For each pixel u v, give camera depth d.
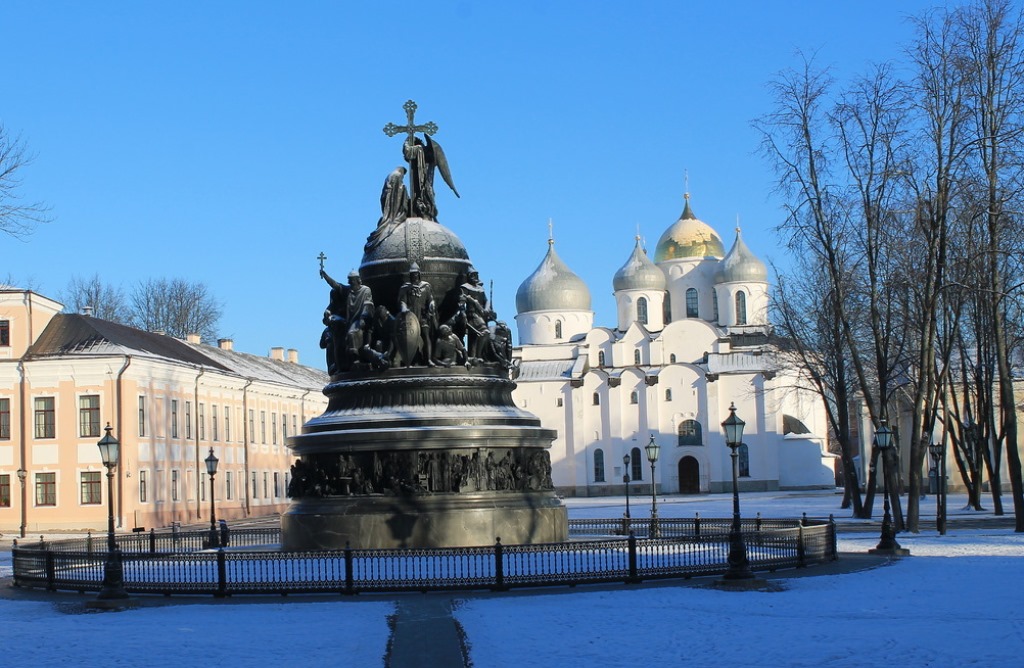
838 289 48.84
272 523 67.94
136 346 71.69
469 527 32.19
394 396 33.69
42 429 67.69
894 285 47.62
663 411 132.12
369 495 32.53
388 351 34.19
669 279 148.62
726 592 26.17
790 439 128.50
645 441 132.00
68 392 67.56
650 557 29.73
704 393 131.00
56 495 67.25
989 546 38.72
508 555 27.19
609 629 21.06
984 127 43.50
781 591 26.33
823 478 128.12
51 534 64.81
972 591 26.05
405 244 35.22
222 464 79.56
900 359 56.94
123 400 67.12
